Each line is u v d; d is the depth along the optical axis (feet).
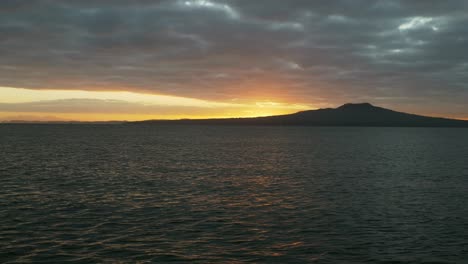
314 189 125.90
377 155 268.21
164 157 237.25
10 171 157.99
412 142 479.00
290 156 254.88
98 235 73.15
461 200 109.19
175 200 105.60
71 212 90.12
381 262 61.77
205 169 176.96
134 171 166.30
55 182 133.08
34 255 62.69
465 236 75.10
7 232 74.02
